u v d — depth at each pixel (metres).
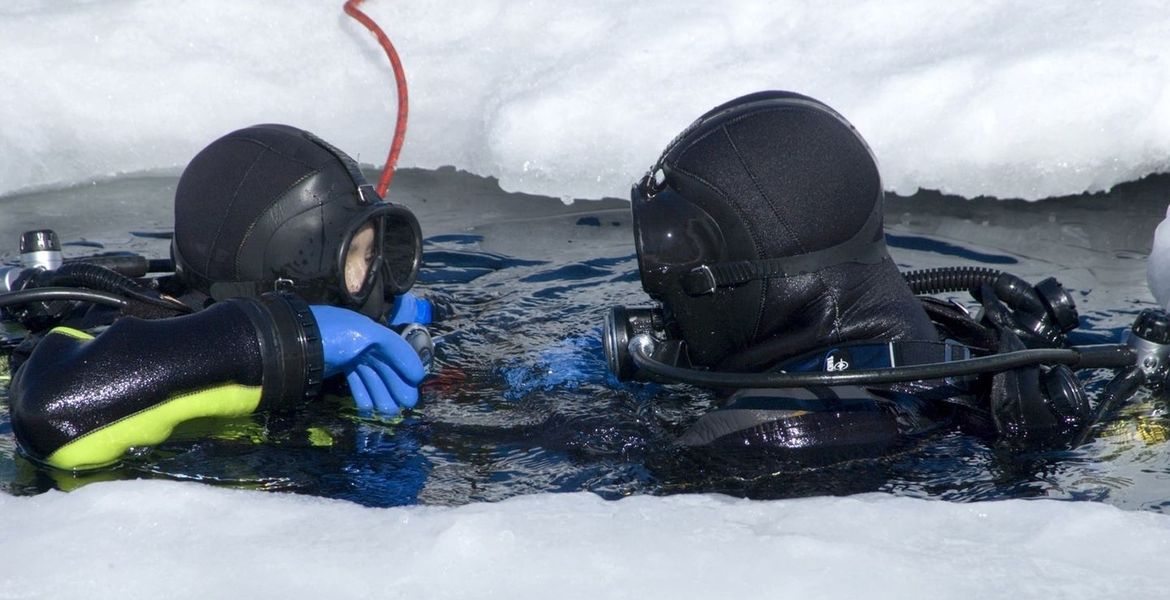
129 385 2.75
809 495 2.68
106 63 5.93
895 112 5.23
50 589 2.24
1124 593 2.17
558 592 2.20
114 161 5.82
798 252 2.85
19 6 6.22
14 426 2.78
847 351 2.80
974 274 3.31
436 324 3.85
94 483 2.65
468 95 5.91
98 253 4.61
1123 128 5.07
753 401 2.87
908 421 2.88
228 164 3.18
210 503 2.57
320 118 5.96
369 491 2.77
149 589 2.23
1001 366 2.71
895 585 2.21
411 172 5.84
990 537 2.40
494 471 2.86
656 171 3.02
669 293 2.95
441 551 2.35
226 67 6.01
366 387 3.13
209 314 2.89
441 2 6.25
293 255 3.12
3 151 5.57
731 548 2.35
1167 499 2.65
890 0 5.80
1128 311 3.84
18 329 3.73
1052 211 5.01
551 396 3.26
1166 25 5.38
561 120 5.46
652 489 2.75
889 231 4.80
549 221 5.07
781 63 5.58
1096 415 2.91
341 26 6.17
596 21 6.03
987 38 5.51
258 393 2.87
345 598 2.20
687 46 5.76
